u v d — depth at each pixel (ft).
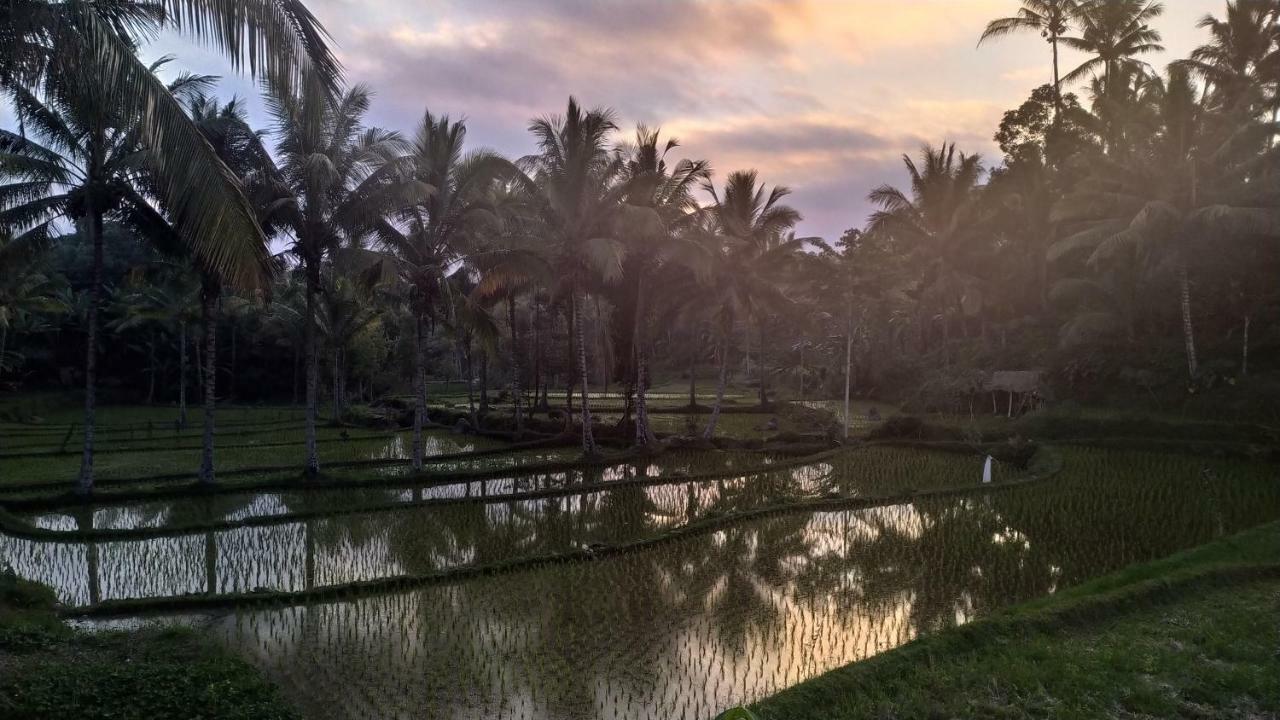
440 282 75.00
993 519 51.80
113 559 48.29
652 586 40.24
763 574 41.86
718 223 99.40
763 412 147.43
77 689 21.95
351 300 124.98
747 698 27.12
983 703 21.99
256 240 26.58
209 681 23.90
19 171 57.26
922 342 155.53
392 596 39.22
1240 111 96.73
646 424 96.07
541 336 138.51
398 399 164.55
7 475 79.00
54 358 186.50
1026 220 125.59
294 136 69.77
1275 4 103.76
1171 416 82.84
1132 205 91.61
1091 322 96.84
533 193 82.48
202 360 197.06
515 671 29.63
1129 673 23.66
